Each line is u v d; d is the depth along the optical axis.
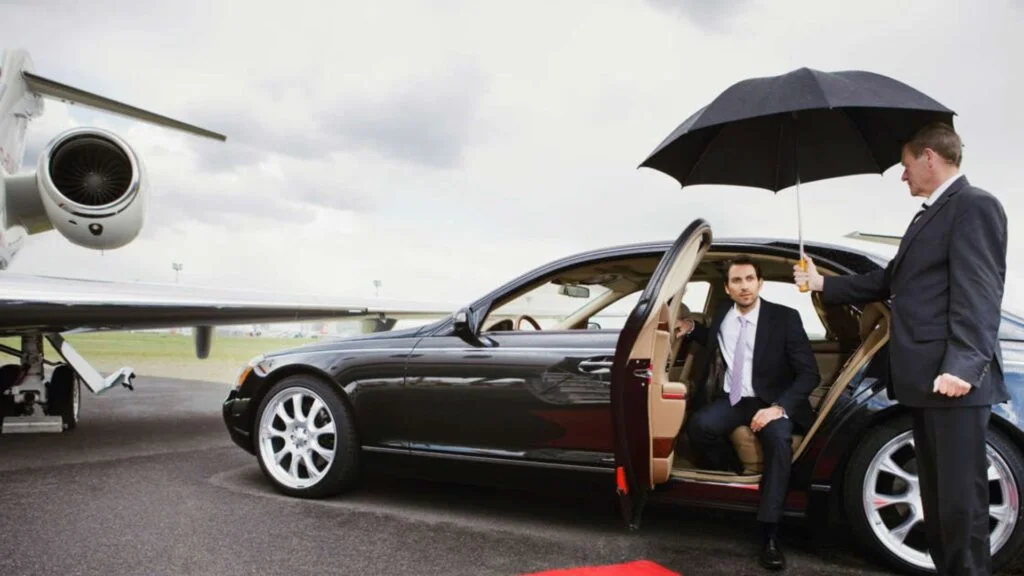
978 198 2.18
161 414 7.37
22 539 2.92
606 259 3.43
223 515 3.35
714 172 3.36
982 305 2.10
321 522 3.28
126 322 5.26
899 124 2.92
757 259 3.30
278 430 3.95
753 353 3.18
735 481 2.92
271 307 5.55
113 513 3.34
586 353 3.16
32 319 4.70
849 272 3.03
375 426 3.57
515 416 3.25
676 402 2.84
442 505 3.69
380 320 7.65
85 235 6.46
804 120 3.12
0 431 5.81
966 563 2.17
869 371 2.83
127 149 6.62
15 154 7.31
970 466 2.15
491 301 3.56
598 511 3.64
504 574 2.65
